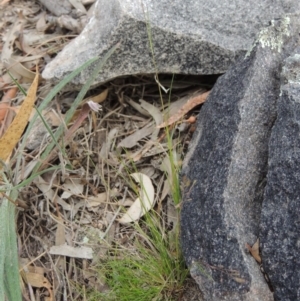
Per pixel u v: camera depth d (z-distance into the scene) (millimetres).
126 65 461
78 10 575
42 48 559
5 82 537
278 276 340
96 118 485
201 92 489
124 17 441
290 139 350
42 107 422
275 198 349
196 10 461
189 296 390
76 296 409
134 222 426
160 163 453
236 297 344
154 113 481
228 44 453
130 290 391
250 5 467
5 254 374
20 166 464
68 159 452
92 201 448
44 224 444
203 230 366
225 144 380
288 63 384
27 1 608
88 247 425
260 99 388
